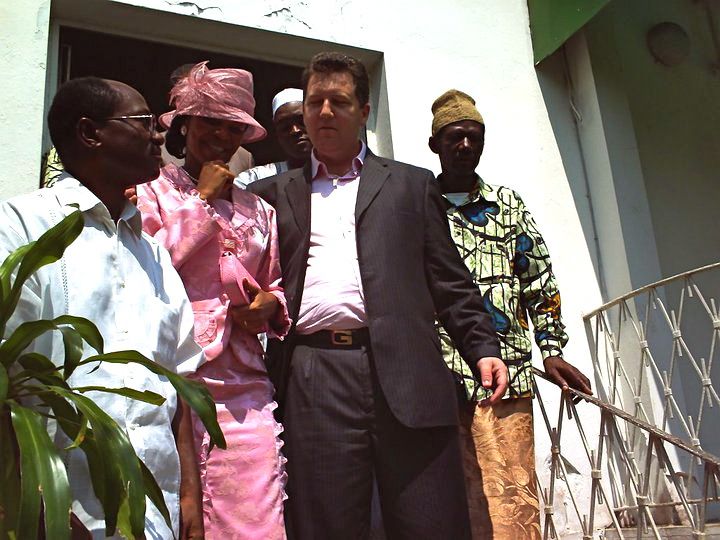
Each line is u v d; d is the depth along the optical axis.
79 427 1.52
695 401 4.91
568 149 4.77
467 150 3.33
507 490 2.95
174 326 1.97
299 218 2.56
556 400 4.17
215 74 2.51
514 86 4.71
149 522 1.70
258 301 2.33
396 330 2.36
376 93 4.46
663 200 5.21
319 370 2.38
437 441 2.33
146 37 4.12
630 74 5.40
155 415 1.79
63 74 3.94
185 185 2.45
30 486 1.33
